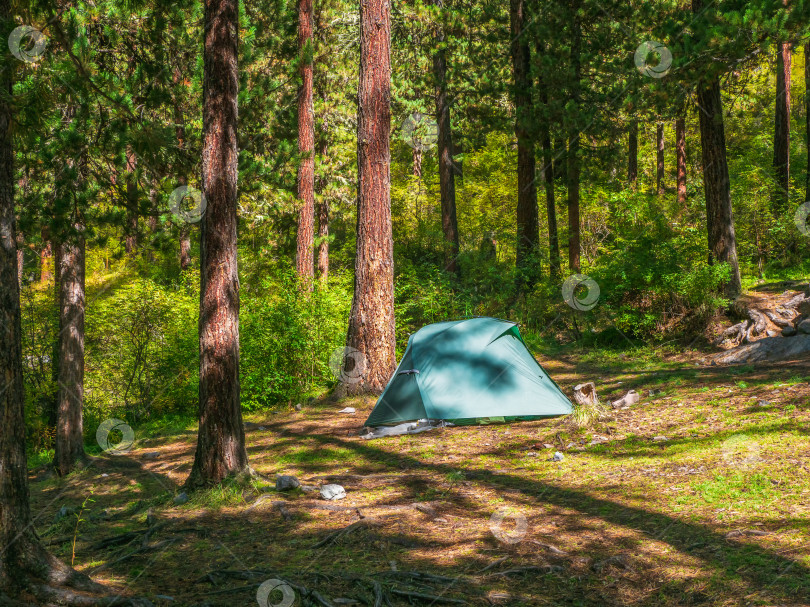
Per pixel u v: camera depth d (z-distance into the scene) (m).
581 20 19.11
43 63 6.42
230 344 7.11
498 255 23.89
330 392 12.95
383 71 12.34
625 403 9.62
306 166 18.08
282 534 5.46
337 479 7.28
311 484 7.10
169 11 9.41
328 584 4.27
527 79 19.72
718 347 12.88
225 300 7.09
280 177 16.11
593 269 17.30
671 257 14.81
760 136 25.73
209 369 7.04
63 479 9.26
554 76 17.95
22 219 8.66
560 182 21.02
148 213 9.27
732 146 28.05
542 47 19.53
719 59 12.31
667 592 3.97
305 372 13.18
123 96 8.28
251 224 16.62
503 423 9.80
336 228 27.70
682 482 6.02
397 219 24.48
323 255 21.78
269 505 6.33
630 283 15.01
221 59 7.18
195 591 4.23
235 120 7.28
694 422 8.16
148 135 8.32
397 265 20.16
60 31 6.49
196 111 10.97
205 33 7.25
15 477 3.91
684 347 13.47
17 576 3.82
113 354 14.62
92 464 9.85
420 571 4.43
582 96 19.23
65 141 8.20
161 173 9.16
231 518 6.06
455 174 30.39
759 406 8.34
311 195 18.17
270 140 19.11
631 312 14.95
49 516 6.99
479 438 8.87
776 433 7.14
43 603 3.77
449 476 7.05
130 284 15.95
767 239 19.77
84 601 3.80
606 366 13.06
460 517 5.65
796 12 11.26
